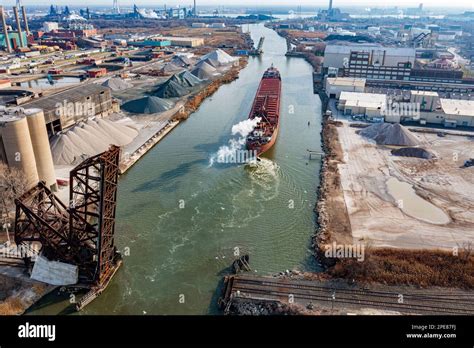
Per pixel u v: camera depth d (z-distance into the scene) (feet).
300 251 201.05
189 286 176.35
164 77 619.67
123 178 275.59
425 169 288.71
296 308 158.40
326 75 571.28
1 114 222.28
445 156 312.09
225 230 217.56
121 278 181.68
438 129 375.45
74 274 174.60
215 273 184.34
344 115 420.77
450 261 185.57
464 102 419.54
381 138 344.49
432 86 518.37
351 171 285.43
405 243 201.57
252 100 491.72
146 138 345.10
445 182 268.21
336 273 178.40
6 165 214.90
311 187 268.62
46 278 173.88
